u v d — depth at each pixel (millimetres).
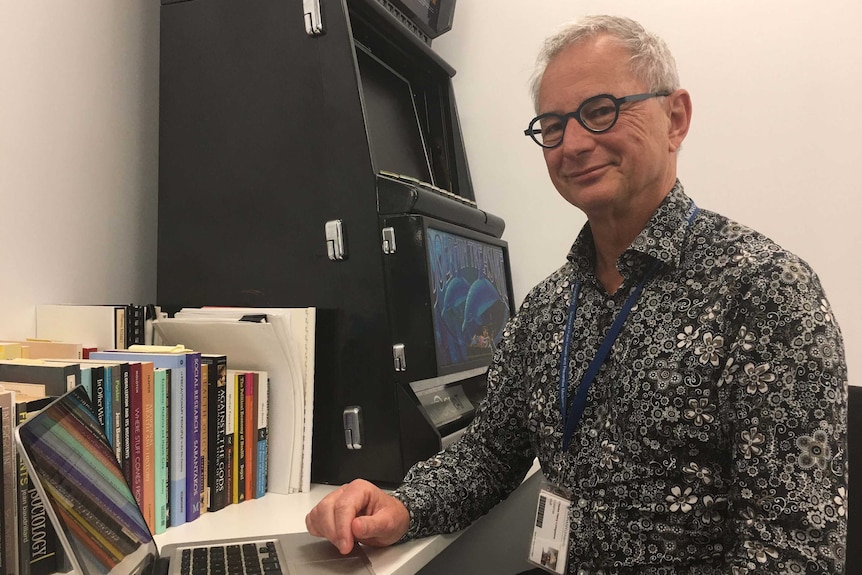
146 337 1052
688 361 747
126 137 1218
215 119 1132
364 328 1028
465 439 1021
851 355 1381
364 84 1342
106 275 1167
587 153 820
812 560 632
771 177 1437
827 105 1394
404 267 1013
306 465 1018
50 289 1046
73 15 1091
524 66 1625
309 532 793
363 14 1220
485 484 961
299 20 1067
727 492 739
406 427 1005
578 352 877
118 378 781
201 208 1143
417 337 1003
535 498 1373
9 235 969
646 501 764
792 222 1423
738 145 1460
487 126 1660
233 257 1118
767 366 691
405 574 765
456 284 1176
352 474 1036
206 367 921
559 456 873
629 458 781
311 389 1021
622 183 819
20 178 987
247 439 984
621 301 852
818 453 655
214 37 1131
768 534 659
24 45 995
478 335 1274
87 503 587
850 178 1378
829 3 1392
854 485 959
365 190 1028
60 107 1063
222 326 995
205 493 917
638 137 808
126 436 792
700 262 788
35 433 540
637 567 773
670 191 849
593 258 928
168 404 857
